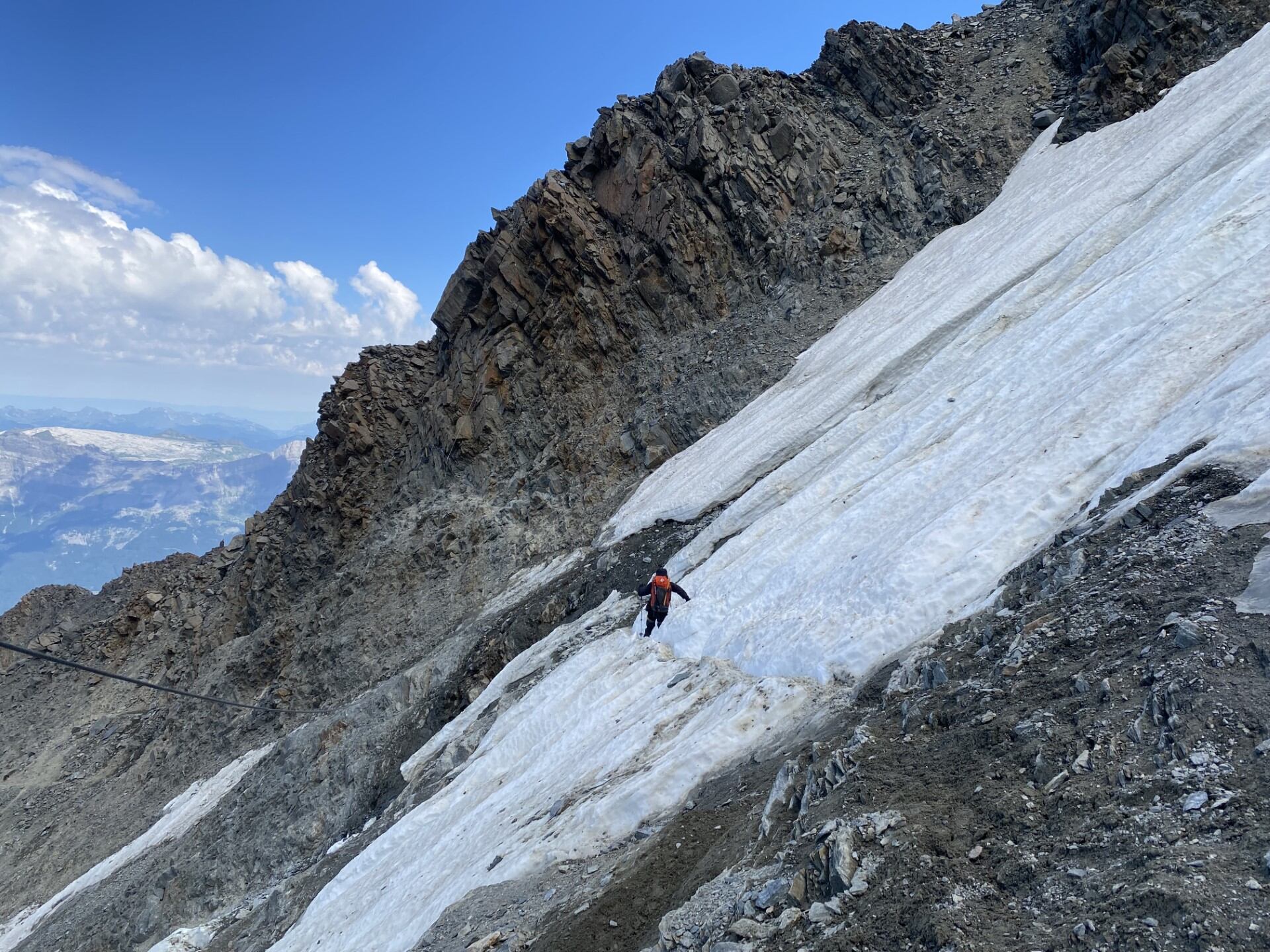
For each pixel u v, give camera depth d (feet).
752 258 144.05
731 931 25.13
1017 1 175.83
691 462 115.14
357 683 133.69
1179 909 16.67
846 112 157.48
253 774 122.11
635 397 138.62
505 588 127.34
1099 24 134.31
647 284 146.82
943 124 145.79
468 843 58.70
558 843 45.14
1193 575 29.30
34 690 222.89
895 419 79.20
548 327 155.22
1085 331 62.39
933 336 94.38
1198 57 116.67
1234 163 72.02
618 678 68.80
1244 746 20.57
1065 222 95.40
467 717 94.02
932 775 27.43
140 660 211.41
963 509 49.67
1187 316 52.42
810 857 25.89
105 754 175.42
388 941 52.95
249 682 156.46
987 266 101.04
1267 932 15.30
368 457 180.14
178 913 107.14
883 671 41.34
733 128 151.53
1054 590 36.11
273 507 201.16
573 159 165.37
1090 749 23.86
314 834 106.22
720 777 42.60
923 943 19.88
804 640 49.70
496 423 155.74
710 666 58.54
